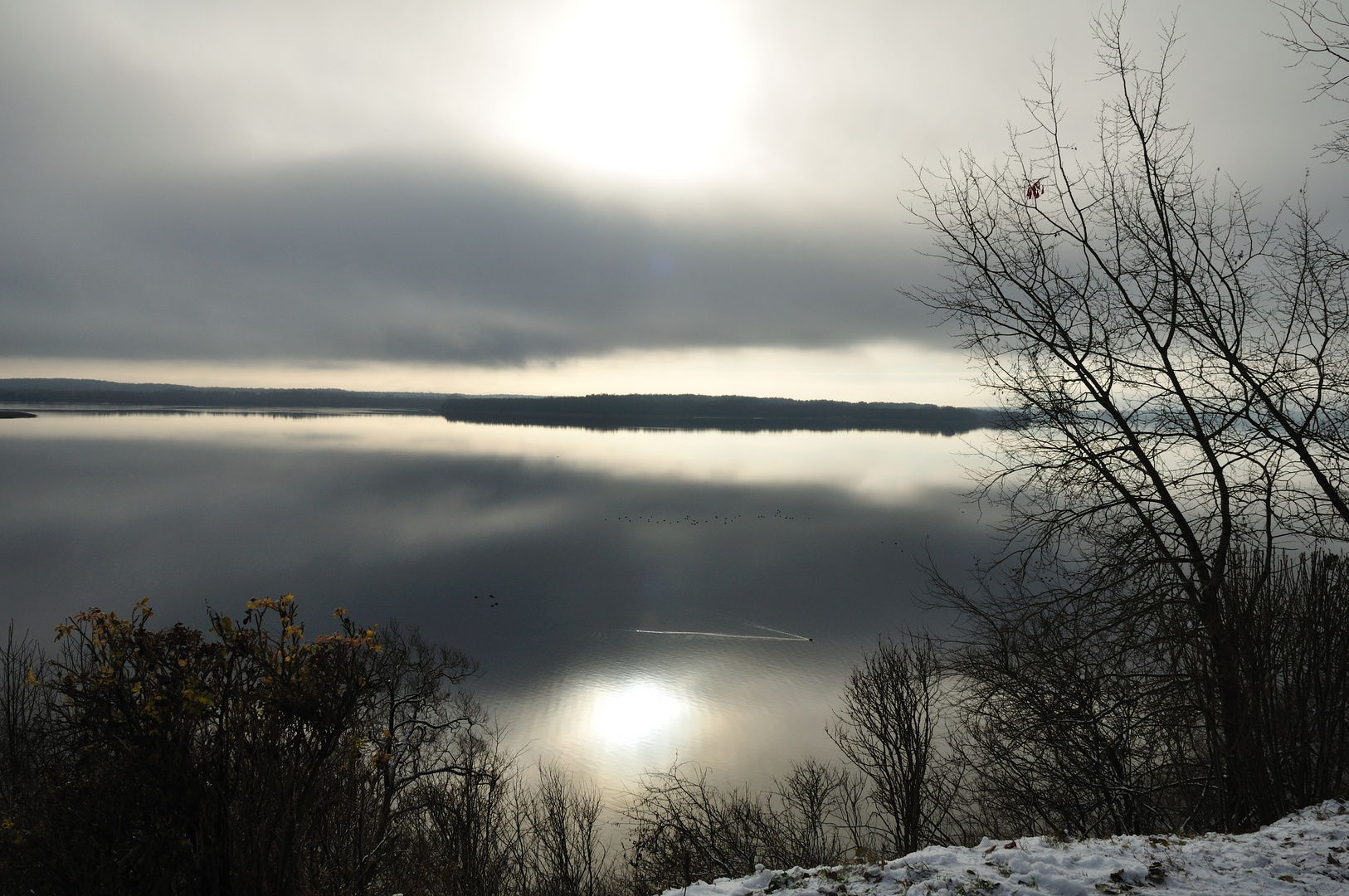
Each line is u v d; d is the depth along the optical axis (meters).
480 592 71.44
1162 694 10.34
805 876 6.23
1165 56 10.17
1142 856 6.10
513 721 37.81
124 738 7.05
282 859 7.14
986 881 5.71
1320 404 9.41
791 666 47.41
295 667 7.85
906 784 15.90
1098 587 10.67
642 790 28.44
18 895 6.82
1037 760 11.94
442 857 17.52
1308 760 8.63
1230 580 9.73
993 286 11.45
